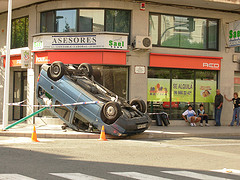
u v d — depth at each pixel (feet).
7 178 21.72
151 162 29.22
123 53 60.70
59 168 25.32
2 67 72.84
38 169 24.75
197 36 67.26
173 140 46.29
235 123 67.92
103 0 61.00
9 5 50.03
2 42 72.95
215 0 61.62
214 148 39.27
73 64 55.72
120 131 43.78
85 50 59.52
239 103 67.10
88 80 49.32
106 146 37.93
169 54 63.77
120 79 62.08
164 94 64.64
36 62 62.75
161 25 64.95
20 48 67.51
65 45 60.18
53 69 48.34
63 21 62.34
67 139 44.47
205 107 67.36
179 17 66.08
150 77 63.82
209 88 67.67
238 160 31.58
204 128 60.95
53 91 48.42
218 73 68.13
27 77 64.28
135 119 45.01
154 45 64.23
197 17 67.21
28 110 63.77
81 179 22.11
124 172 24.71
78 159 29.30
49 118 61.46
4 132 46.96
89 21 61.67
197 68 65.62
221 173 25.67
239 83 70.59
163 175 24.20
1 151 32.17
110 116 43.70
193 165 28.58
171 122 64.49
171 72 65.05
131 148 37.01
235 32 66.08
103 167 26.27
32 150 33.32
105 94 47.47
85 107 45.96
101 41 59.47
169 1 62.49
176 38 65.87
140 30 62.75
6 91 49.57
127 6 62.03
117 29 62.49
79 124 48.57
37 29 64.39
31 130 49.80
